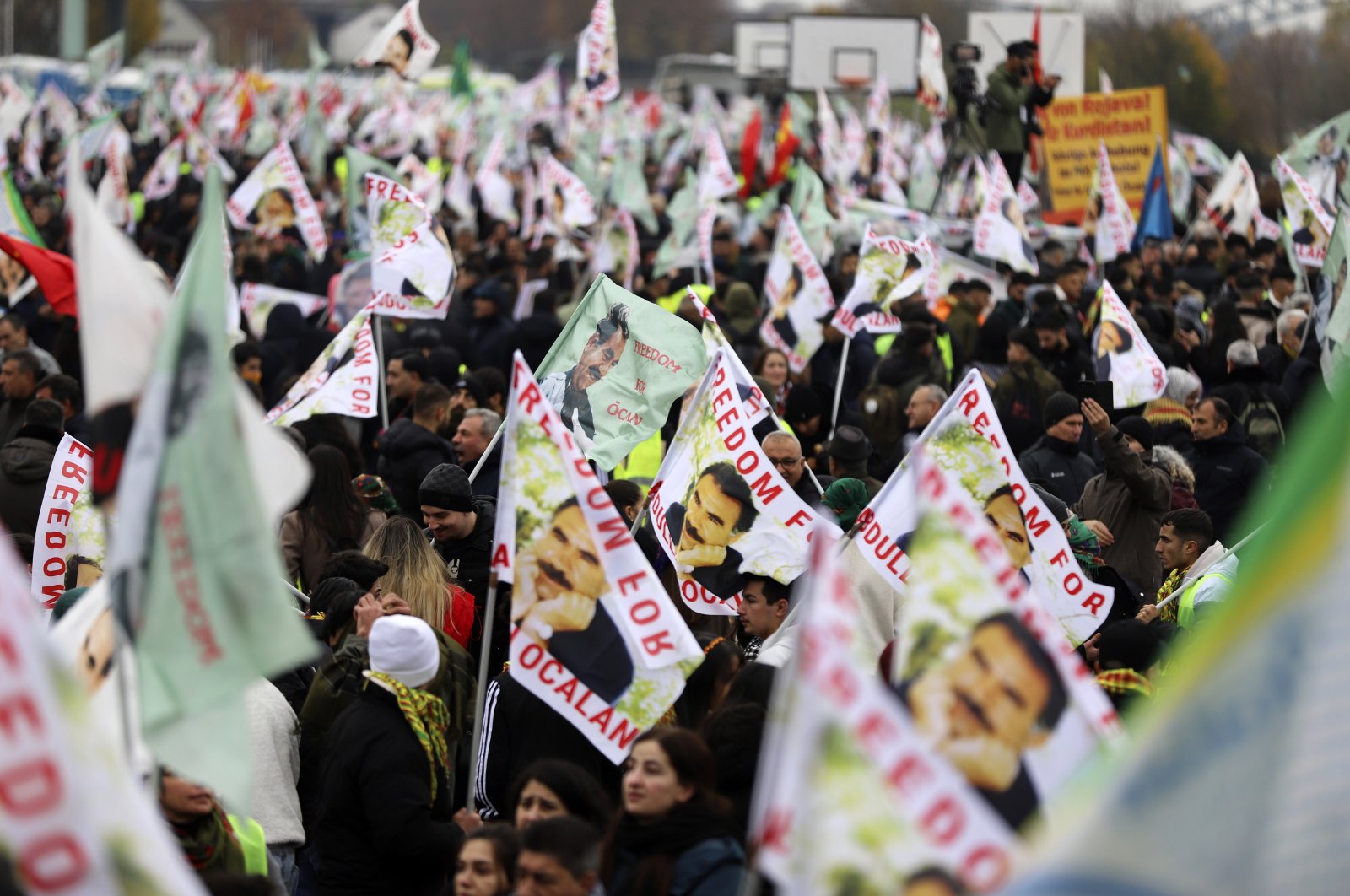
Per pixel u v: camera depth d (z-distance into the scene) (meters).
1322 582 8.00
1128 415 38.75
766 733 16.44
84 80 139.88
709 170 62.69
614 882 14.76
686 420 23.11
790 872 9.64
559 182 63.22
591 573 17.67
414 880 17.72
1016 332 36.62
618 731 17.55
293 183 54.75
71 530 24.58
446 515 24.61
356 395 32.19
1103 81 99.00
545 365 27.84
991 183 49.88
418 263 35.41
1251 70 121.12
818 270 40.34
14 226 47.41
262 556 11.99
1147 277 55.84
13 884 9.09
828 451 32.12
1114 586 27.08
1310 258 47.78
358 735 17.64
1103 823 8.51
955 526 11.45
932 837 9.38
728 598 22.27
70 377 35.84
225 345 12.11
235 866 15.77
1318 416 7.94
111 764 10.10
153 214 79.00
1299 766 8.26
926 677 11.35
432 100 124.56
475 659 23.52
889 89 130.75
